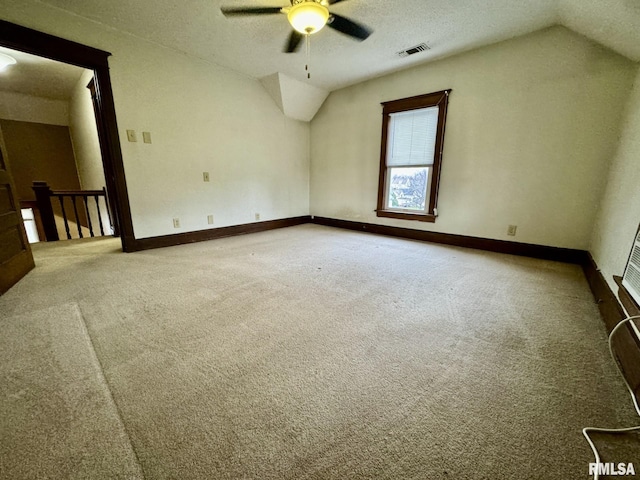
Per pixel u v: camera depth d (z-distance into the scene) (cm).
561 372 121
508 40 282
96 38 262
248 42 293
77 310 174
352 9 230
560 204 277
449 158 342
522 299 195
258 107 412
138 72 292
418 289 212
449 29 262
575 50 250
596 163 253
